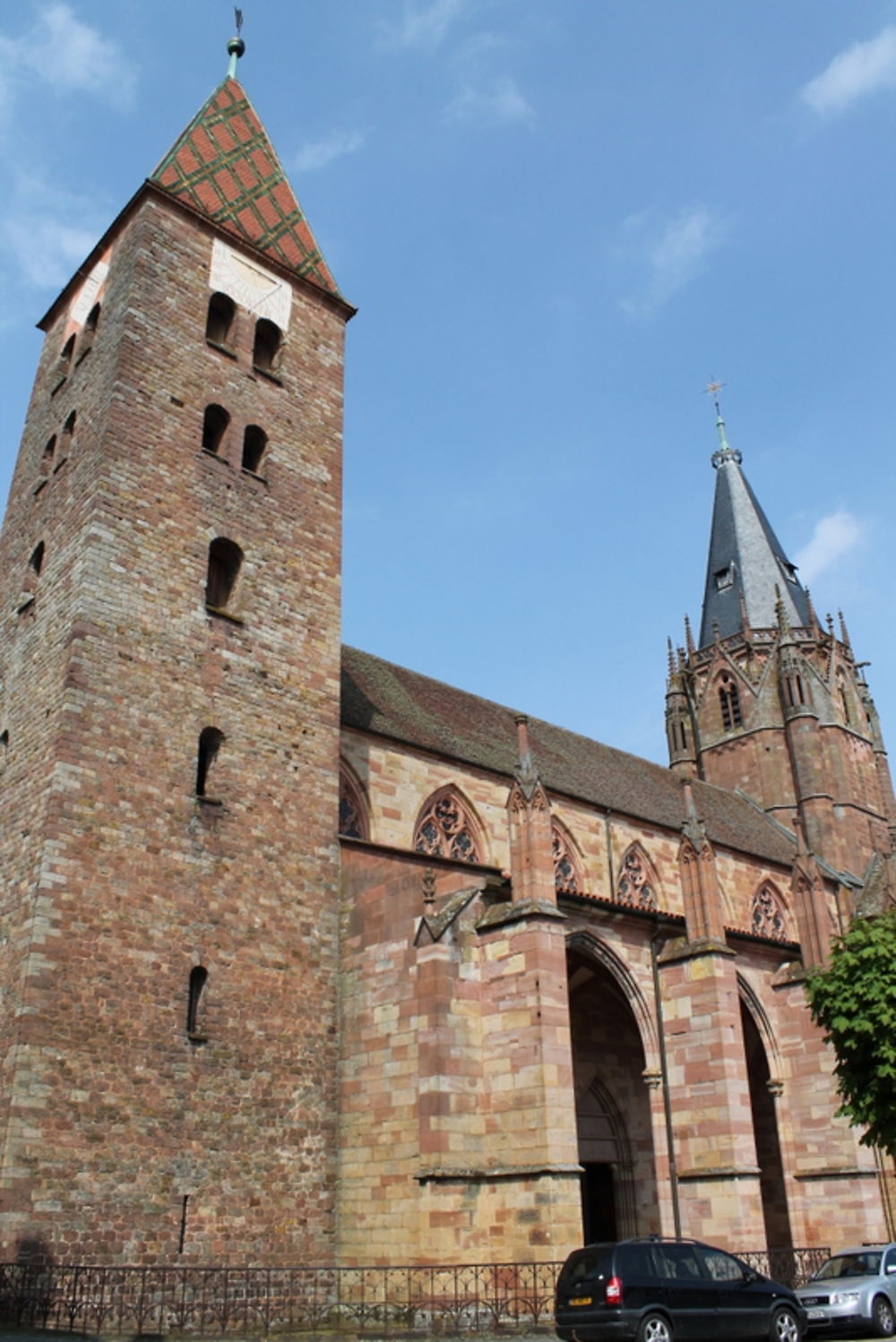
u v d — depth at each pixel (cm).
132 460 3444
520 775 3225
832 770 7469
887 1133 3416
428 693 5278
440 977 2994
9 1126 2531
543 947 2973
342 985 3312
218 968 3066
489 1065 2969
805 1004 4066
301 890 3359
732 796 7556
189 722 3272
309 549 3888
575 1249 2628
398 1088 3028
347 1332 2538
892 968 3475
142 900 2962
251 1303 2773
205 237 4050
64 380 3950
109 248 4028
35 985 2677
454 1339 2381
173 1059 2875
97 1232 2591
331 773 3616
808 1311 2662
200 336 3856
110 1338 2275
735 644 8112
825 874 6581
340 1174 3092
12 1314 2384
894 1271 2819
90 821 2928
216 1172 2858
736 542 8762
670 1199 3400
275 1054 3100
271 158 4622
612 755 6500
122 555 3294
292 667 3647
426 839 4309
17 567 3694
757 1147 4253
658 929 3697
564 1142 2788
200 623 3419
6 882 2953
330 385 4288
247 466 3944
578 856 4975
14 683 3362
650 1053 3547
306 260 4431
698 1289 2292
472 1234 2775
